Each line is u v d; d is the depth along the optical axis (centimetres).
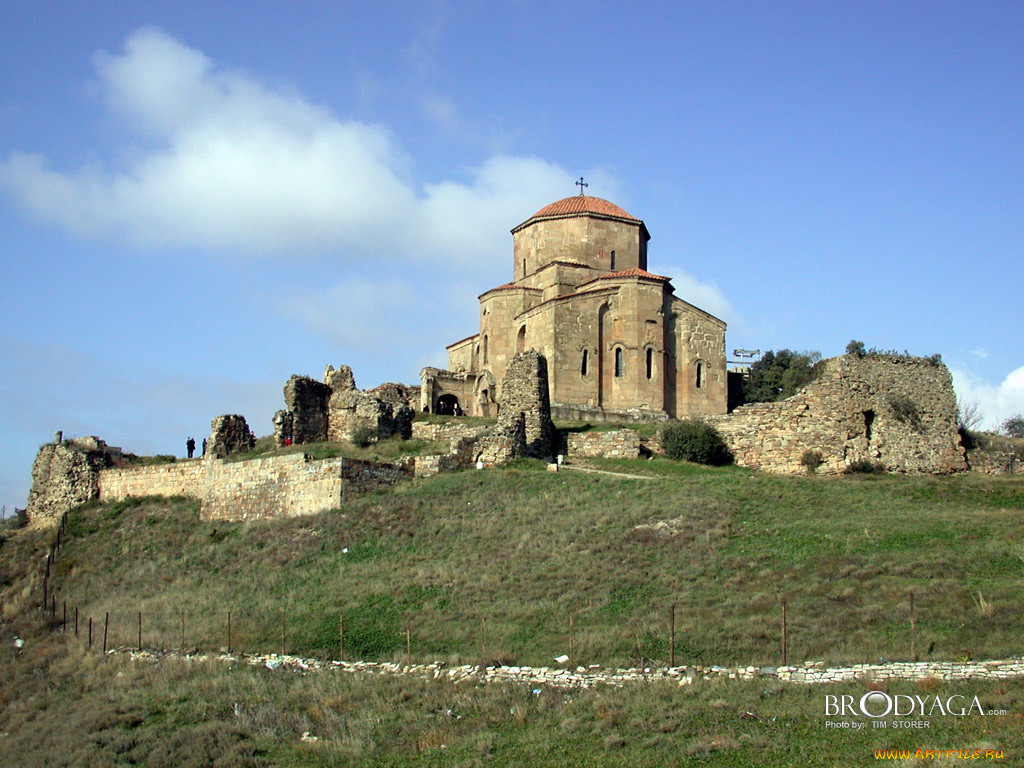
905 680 2688
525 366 5578
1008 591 3116
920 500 4394
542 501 4516
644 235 8125
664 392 7106
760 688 2738
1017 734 2392
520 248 8044
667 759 2488
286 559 4347
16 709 3466
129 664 3622
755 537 3838
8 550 5538
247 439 5906
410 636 3419
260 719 2956
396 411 5956
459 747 2680
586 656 3073
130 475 5841
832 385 5481
